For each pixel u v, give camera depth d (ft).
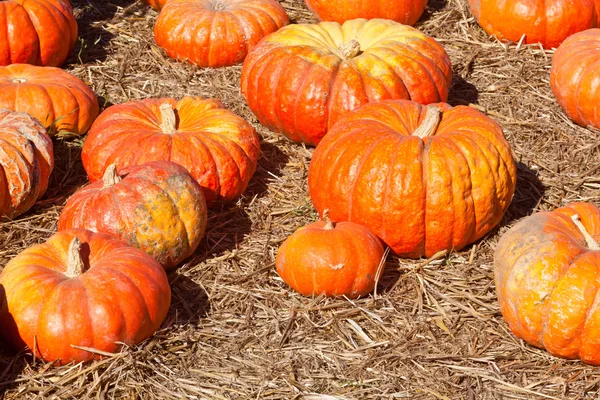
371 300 8.13
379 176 8.20
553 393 7.57
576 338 7.59
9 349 7.67
